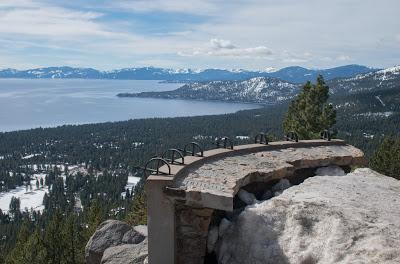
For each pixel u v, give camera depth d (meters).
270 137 23.02
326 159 9.07
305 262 5.39
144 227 9.82
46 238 31.09
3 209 115.50
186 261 6.35
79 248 30.16
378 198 6.78
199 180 6.68
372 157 28.61
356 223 5.56
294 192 6.95
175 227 6.25
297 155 9.08
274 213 6.14
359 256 5.05
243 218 6.26
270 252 5.76
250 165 7.97
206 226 6.22
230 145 8.95
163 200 6.15
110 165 159.25
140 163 141.88
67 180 136.62
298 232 5.74
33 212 97.44
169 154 8.10
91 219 32.19
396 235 5.35
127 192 111.25
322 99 24.48
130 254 7.72
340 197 6.59
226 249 6.27
